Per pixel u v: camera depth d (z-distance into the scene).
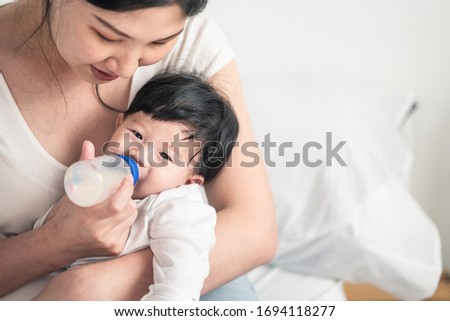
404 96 2.19
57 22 0.82
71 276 0.92
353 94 2.07
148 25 0.77
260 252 1.04
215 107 1.09
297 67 2.26
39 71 1.00
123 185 0.87
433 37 2.21
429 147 2.30
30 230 1.04
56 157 1.03
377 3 2.20
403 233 1.69
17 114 0.99
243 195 1.08
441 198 2.35
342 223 1.64
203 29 1.17
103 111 1.08
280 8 2.20
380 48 2.24
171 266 0.90
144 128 1.04
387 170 1.82
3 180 1.01
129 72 0.83
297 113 1.92
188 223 0.95
